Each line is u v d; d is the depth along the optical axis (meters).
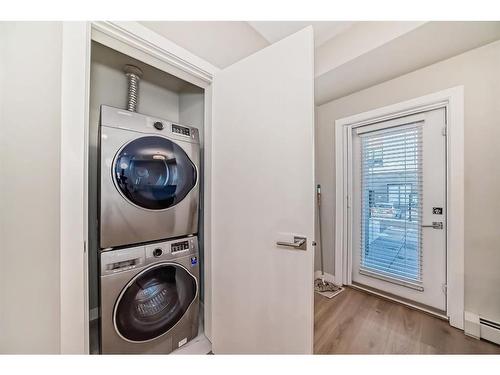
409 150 1.86
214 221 1.30
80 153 0.79
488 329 1.38
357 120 2.13
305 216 0.93
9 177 0.69
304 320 0.93
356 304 1.87
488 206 1.42
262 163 1.06
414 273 1.83
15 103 0.70
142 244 1.12
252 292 1.11
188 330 1.29
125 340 1.03
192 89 1.74
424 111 1.75
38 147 0.74
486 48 1.42
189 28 1.19
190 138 1.33
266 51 1.04
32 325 0.73
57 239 0.77
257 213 1.09
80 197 0.78
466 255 1.50
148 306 1.11
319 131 2.49
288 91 0.97
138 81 1.52
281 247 1.00
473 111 1.47
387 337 1.43
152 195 1.12
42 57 0.75
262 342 1.07
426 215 1.76
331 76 1.84
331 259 2.36
